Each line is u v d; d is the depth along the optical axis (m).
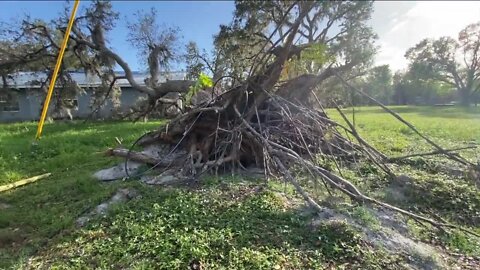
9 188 4.94
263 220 3.37
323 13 6.38
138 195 4.19
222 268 2.58
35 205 4.25
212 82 6.41
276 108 5.58
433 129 10.22
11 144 8.08
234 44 10.46
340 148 5.62
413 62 41.03
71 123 15.33
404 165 5.52
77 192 4.64
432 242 3.16
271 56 5.52
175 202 3.80
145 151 6.17
